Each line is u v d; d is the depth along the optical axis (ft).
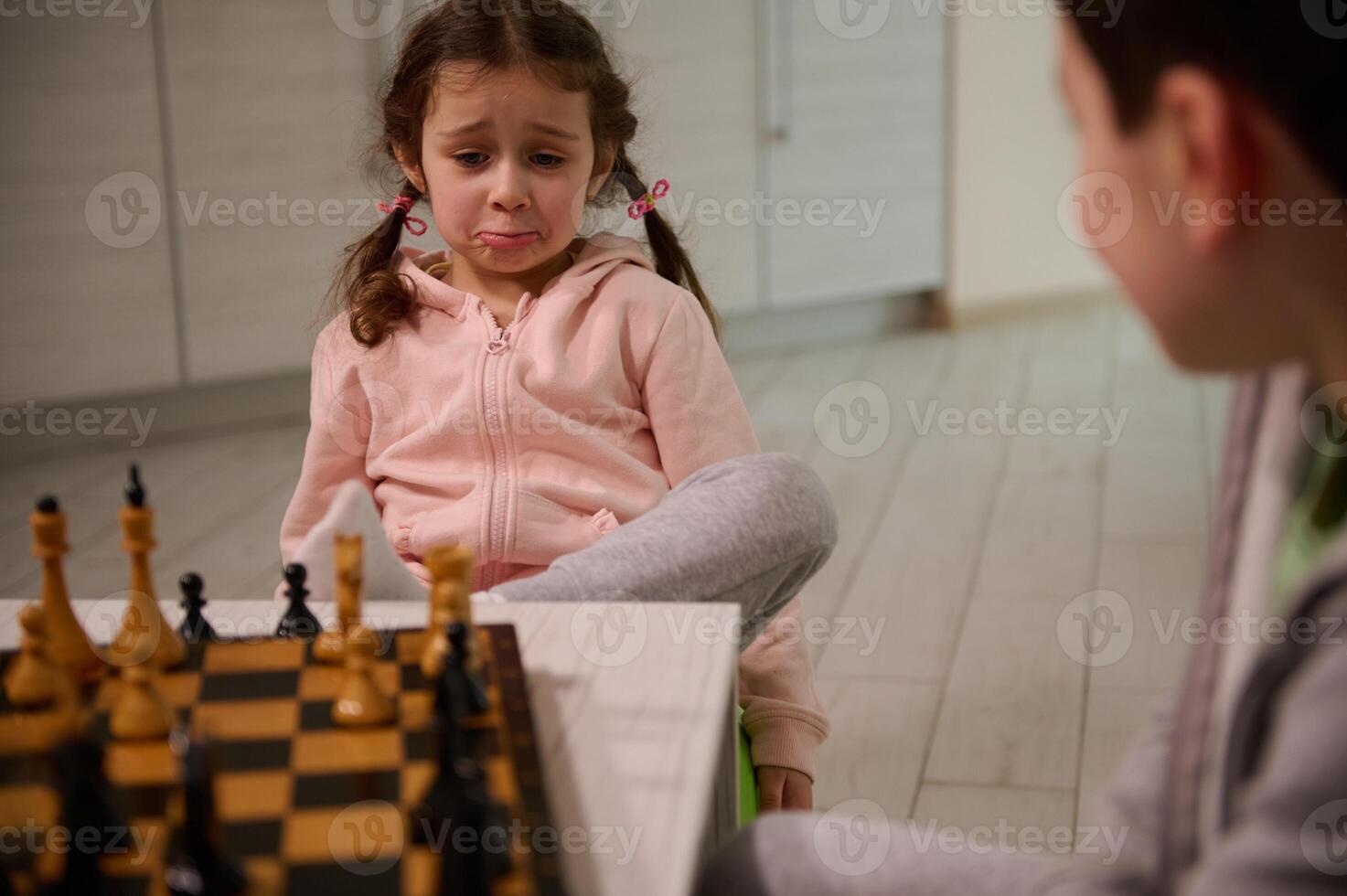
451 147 4.37
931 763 6.12
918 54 14.33
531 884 2.02
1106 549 8.68
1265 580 1.88
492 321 4.56
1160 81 1.62
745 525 3.37
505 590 3.24
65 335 10.59
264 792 2.27
